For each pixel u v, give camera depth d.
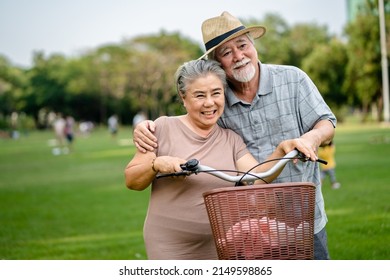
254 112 5.42
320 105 5.39
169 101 117.88
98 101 125.50
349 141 32.47
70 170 24.69
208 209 4.47
